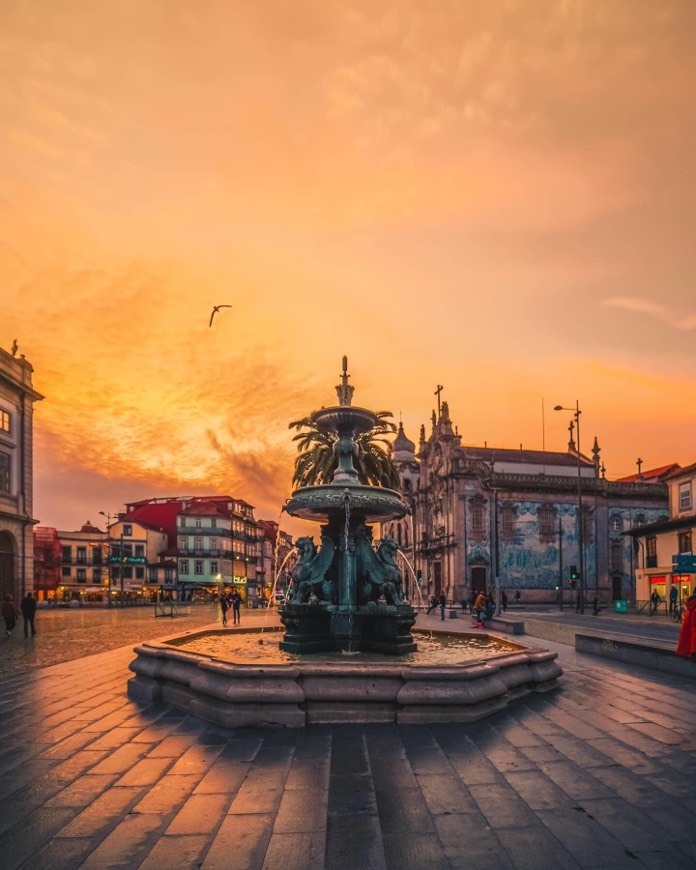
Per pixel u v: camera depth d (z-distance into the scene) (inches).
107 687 438.0
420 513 2736.2
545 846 174.2
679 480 1744.6
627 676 459.8
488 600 1105.4
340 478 517.3
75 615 1748.3
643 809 199.6
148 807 203.8
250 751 264.4
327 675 314.7
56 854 171.2
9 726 318.0
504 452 2591.0
